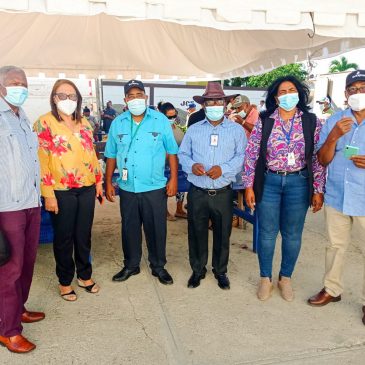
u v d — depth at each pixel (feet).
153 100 42.93
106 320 8.75
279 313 9.08
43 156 8.38
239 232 15.21
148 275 11.24
